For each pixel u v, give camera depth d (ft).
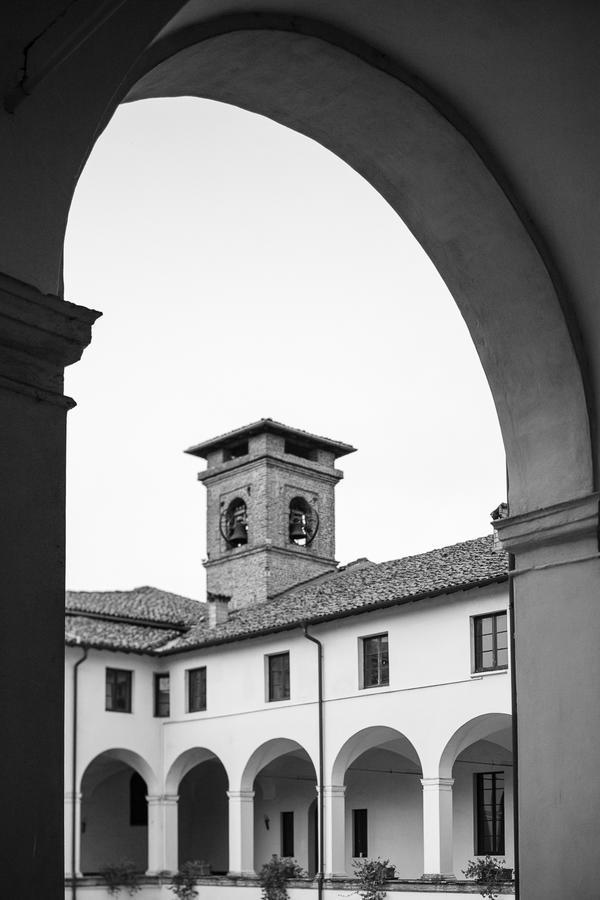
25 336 15.06
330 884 95.20
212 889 106.83
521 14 19.61
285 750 106.52
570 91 20.63
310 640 102.06
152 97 20.12
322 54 20.40
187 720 114.42
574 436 22.58
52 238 15.48
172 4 16.26
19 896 13.94
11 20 14.83
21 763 14.25
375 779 109.40
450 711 89.15
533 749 22.11
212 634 113.91
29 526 14.88
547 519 22.54
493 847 98.12
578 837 20.90
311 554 152.35
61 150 15.46
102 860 125.70
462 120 21.98
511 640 23.06
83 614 122.72
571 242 22.36
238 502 154.92
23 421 15.07
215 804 128.77
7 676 14.33
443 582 90.74
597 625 21.47
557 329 22.74
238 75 20.70
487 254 23.27
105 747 113.09
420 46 20.76
